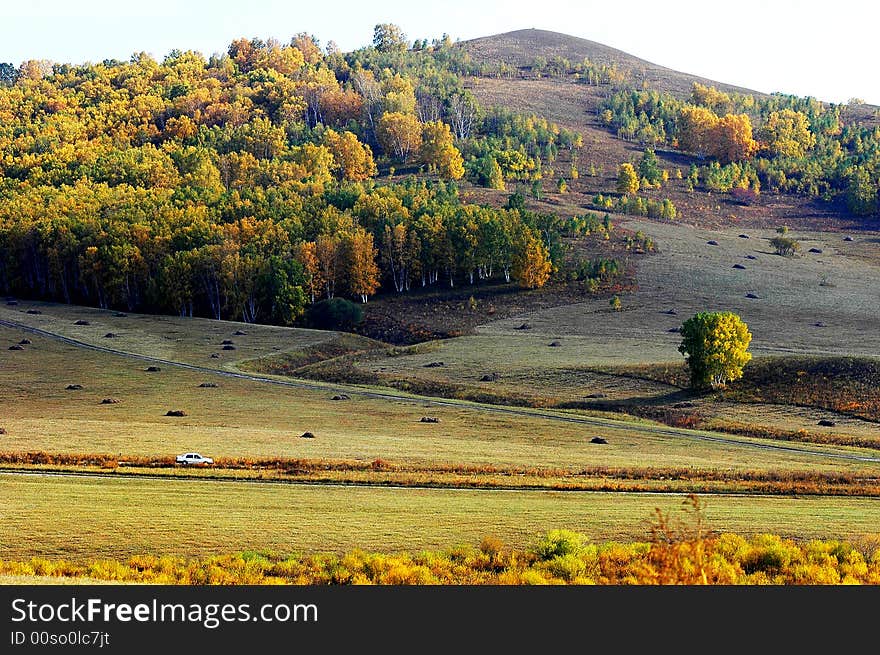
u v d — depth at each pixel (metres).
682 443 87.19
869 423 95.44
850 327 145.88
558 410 104.06
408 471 70.81
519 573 44.28
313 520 55.25
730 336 108.44
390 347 147.25
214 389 114.38
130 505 57.09
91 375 120.31
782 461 79.25
